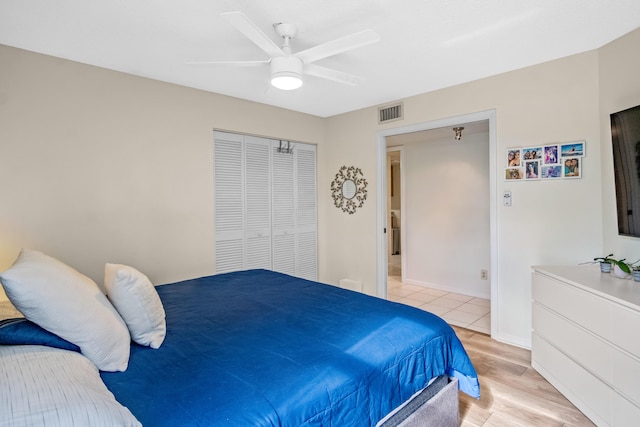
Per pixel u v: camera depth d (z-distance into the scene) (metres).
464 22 2.03
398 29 2.10
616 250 2.30
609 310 1.73
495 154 2.93
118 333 1.29
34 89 2.35
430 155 4.91
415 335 1.61
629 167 2.06
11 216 2.27
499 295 2.96
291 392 1.10
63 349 1.13
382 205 3.87
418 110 3.45
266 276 2.80
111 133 2.70
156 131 2.95
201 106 3.25
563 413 1.96
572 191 2.56
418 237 5.11
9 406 0.74
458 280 4.68
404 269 5.29
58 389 0.84
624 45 2.21
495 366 2.52
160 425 0.93
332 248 4.41
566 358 2.09
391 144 5.18
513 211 2.85
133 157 2.81
